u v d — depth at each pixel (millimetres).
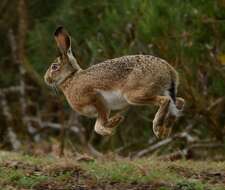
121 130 19047
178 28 15883
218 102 16500
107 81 11211
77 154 15070
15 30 23531
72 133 20266
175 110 11148
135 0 16734
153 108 17562
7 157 12656
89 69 11539
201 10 15828
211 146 16953
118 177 10789
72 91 11664
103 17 18781
